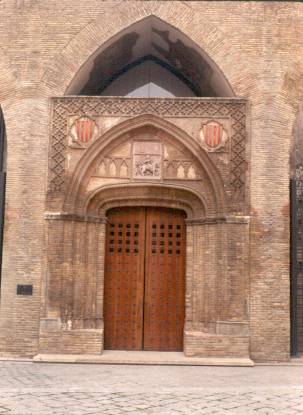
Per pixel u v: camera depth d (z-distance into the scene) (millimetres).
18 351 14391
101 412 8570
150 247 15867
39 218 14781
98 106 15094
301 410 8883
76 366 13461
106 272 15734
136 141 15328
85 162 14992
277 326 14406
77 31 15312
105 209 15641
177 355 14656
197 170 15258
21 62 15258
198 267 15266
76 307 14867
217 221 14867
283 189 14789
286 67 15094
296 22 15234
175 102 15055
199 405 9148
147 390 10398
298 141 15930
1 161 15914
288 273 14625
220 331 14391
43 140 14992
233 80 15094
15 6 15453
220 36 15211
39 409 8695
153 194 15484
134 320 15578
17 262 14656
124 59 16875
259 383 11438
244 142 14867
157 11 15320
